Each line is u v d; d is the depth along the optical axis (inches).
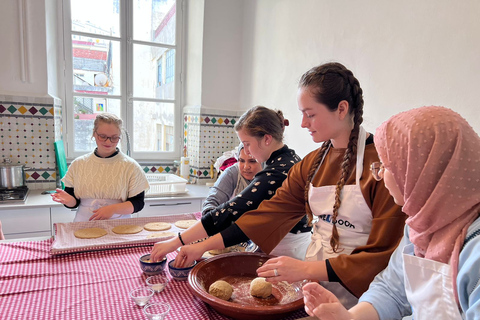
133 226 61.2
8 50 95.0
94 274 44.1
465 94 50.9
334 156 41.5
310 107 38.0
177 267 42.9
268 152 50.8
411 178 25.1
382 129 27.7
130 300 37.6
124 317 34.1
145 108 127.1
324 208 40.9
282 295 38.6
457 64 52.0
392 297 30.5
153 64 126.7
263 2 109.1
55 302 36.7
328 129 38.7
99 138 69.3
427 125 24.3
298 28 91.8
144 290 38.0
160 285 39.8
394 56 62.9
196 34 122.3
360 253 34.6
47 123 101.1
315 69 38.4
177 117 133.3
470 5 50.0
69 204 69.6
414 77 59.2
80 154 118.2
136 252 52.0
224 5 120.0
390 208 34.5
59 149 101.2
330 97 36.8
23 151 100.2
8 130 97.5
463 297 22.0
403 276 30.5
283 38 99.0
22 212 86.9
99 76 118.9
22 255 49.2
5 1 93.0
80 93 115.9
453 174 23.2
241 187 62.5
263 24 109.6
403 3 60.9
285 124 54.3
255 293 37.5
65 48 112.3
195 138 124.1
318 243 42.1
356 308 29.5
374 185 35.9
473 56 49.8
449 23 53.1
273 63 104.2
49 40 103.0
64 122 114.7
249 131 48.7
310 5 86.6
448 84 53.4
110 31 118.9
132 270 45.8
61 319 33.4
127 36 121.0
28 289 39.4
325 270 34.5
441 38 54.4
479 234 22.4
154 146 131.0
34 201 90.2
